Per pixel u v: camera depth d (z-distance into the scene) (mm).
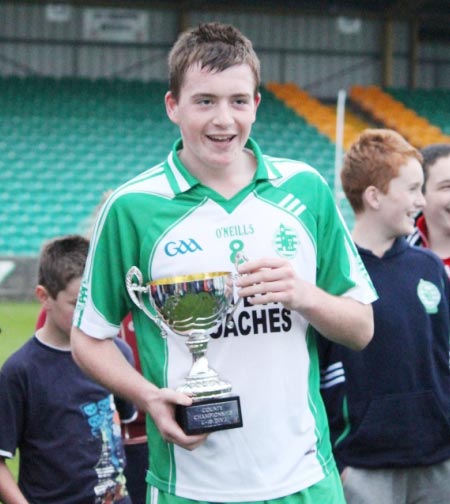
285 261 2863
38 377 3740
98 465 3785
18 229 18891
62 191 20156
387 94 25266
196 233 2996
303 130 23594
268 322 2990
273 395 2986
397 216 3994
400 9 25188
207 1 24703
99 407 3811
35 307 15633
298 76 25656
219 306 2941
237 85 2910
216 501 2975
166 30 24734
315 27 25641
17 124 21953
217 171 3029
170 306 2934
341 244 3129
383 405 3924
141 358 3107
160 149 21969
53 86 23406
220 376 2979
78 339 3098
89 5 24281
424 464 3963
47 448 3744
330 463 3125
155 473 3094
